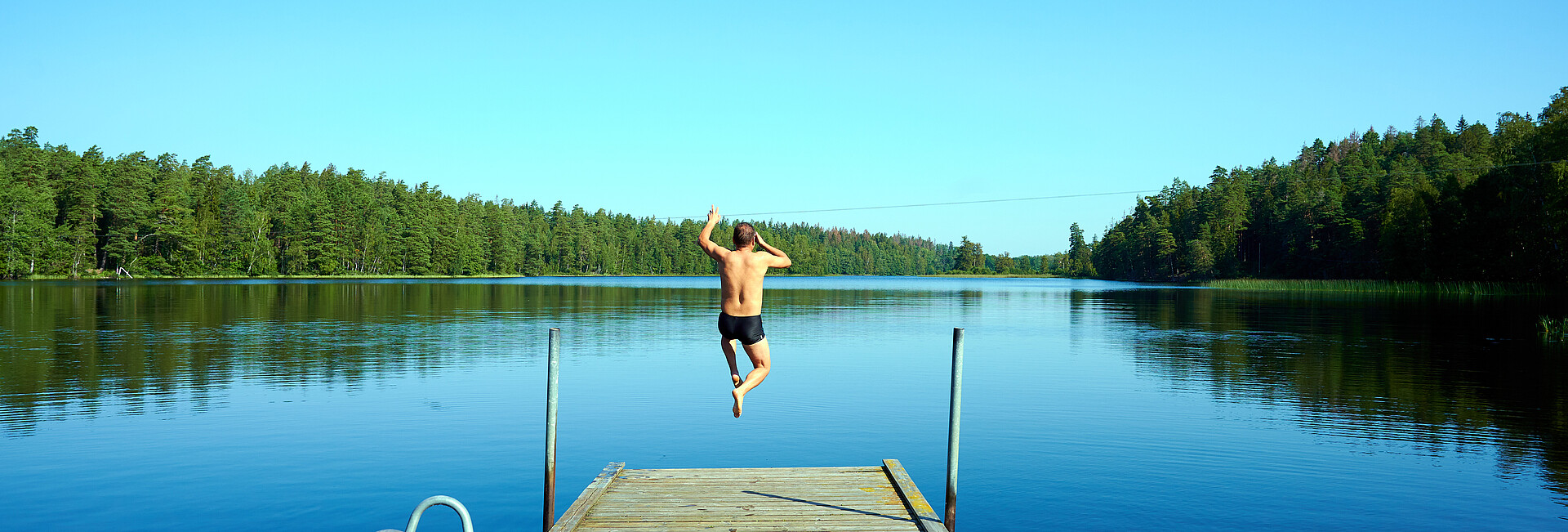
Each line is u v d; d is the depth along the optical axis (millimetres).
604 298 54062
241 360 18469
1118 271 157500
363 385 15047
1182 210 137000
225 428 11219
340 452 9992
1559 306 43562
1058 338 25906
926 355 20781
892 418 12453
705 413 12797
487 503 8156
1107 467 9625
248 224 99000
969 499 8422
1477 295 57719
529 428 11438
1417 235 70562
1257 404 13742
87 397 13484
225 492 8391
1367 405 13609
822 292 77250
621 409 13062
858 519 6441
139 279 83188
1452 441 10945
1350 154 133125
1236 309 43156
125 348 20344
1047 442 10898
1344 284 73375
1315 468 9570
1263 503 8312
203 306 37469
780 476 7707
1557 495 8547
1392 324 30906
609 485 7332
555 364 6703
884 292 78062
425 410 12656
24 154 88188
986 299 59156
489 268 138000
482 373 16641
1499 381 16250
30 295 46906
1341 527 7598
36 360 17891
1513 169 62469
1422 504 8266
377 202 117812
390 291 62750
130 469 9141
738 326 6422
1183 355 21031
